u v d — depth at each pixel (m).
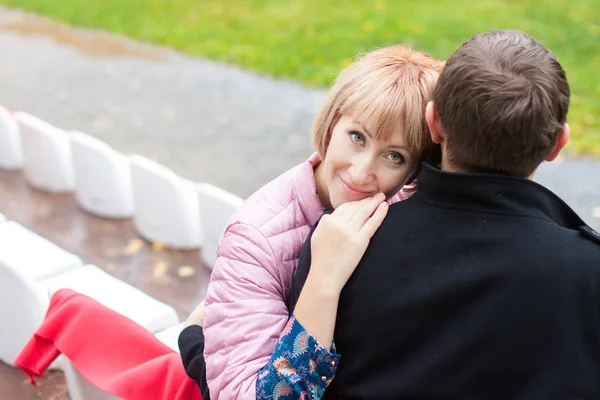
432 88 1.45
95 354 2.15
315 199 1.61
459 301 1.27
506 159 1.26
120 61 7.54
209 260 3.67
